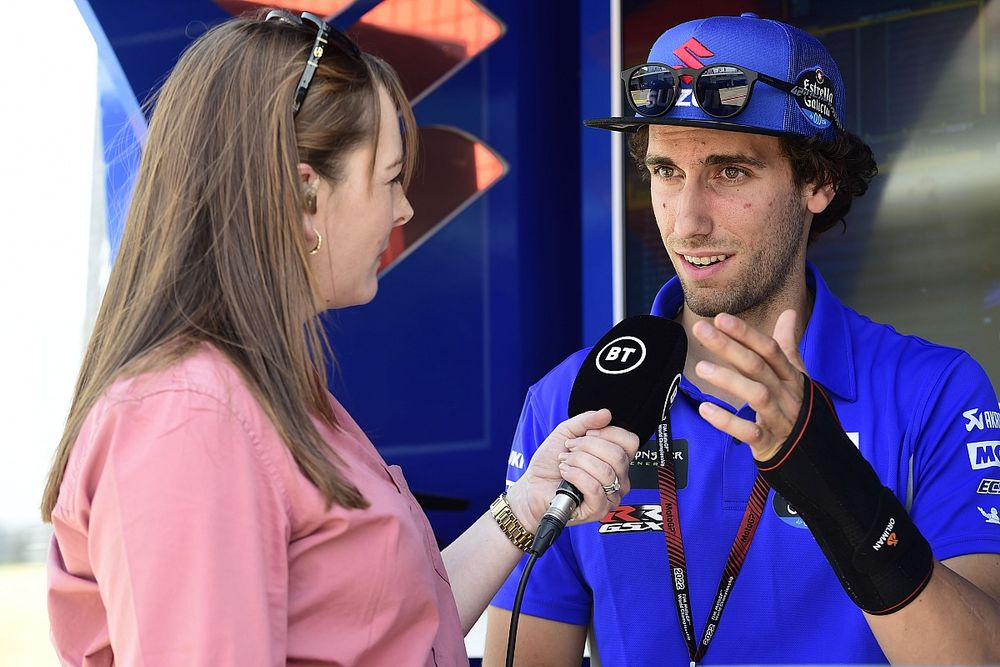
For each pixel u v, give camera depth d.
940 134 2.83
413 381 3.76
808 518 1.16
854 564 1.17
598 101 3.48
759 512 1.43
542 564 1.56
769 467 1.13
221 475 0.97
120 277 1.11
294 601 1.03
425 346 3.75
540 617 1.56
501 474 3.70
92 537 0.97
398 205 1.24
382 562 1.06
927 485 1.41
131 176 1.72
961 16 2.81
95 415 1.01
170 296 1.06
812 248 2.95
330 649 1.04
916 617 1.17
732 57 1.45
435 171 3.72
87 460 0.99
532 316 3.73
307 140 1.11
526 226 3.73
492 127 3.71
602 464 1.28
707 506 1.47
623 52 3.14
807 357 1.49
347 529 1.04
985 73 2.79
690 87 1.45
